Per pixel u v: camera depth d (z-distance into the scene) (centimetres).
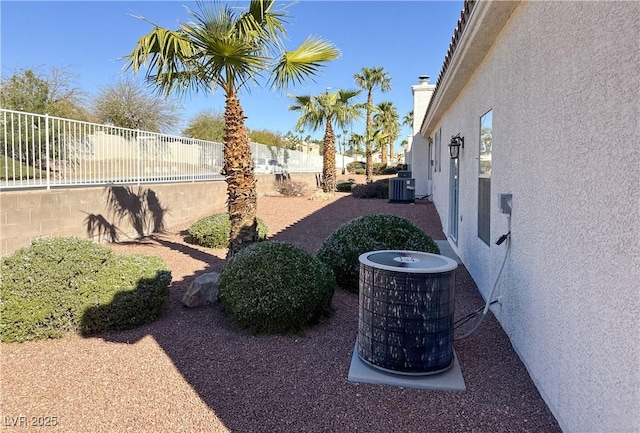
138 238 938
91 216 809
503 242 408
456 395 303
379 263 344
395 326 325
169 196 1087
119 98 2292
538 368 305
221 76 621
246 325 426
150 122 2345
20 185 680
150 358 364
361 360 350
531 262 324
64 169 770
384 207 1502
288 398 301
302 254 460
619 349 191
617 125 196
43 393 307
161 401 297
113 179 902
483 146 538
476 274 578
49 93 1959
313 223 1177
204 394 306
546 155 291
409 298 322
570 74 250
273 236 991
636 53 181
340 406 290
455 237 833
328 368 346
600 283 210
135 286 436
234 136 630
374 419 274
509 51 395
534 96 319
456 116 828
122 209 902
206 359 363
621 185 192
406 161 2947
